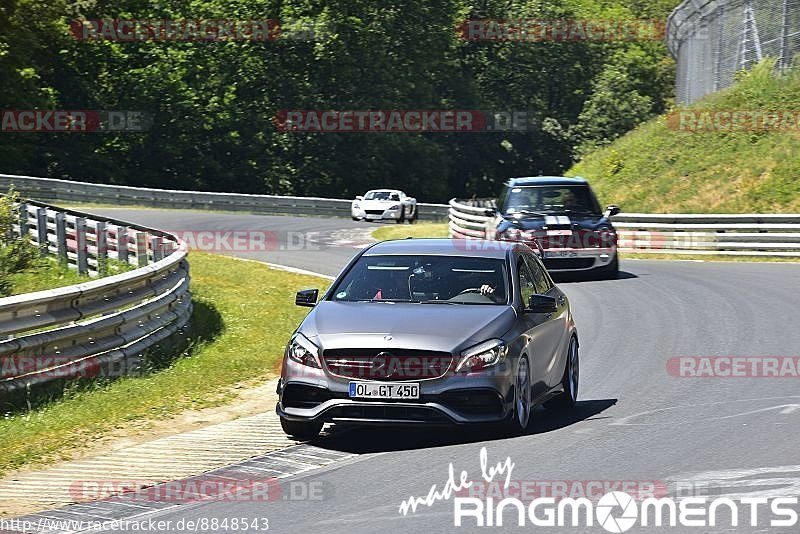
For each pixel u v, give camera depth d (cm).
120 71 19862
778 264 8144
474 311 3042
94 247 6738
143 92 19750
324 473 2586
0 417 3288
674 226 9175
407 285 3200
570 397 3431
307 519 2170
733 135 12238
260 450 2881
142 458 2811
